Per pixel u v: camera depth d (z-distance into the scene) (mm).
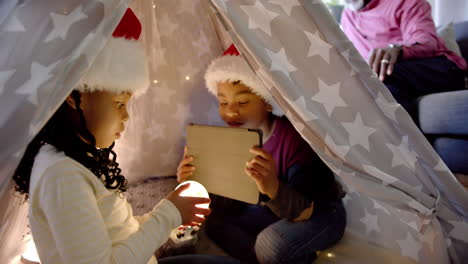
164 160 1383
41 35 490
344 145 722
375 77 704
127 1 537
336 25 671
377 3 1676
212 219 1070
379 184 757
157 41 1192
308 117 691
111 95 589
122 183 641
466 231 816
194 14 1210
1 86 482
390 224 974
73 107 570
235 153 873
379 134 756
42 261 527
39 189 502
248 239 965
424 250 847
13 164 506
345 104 731
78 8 497
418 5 1542
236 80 974
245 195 869
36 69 487
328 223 912
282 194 843
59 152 547
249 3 641
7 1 502
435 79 1420
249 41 641
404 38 1582
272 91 720
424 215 789
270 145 1029
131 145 1285
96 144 608
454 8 2230
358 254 965
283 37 677
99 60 550
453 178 780
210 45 1303
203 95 1369
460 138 1266
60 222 477
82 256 470
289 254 841
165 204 622
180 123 1364
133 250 533
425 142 753
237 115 1004
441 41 1524
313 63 701
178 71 1289
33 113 491
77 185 510
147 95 1263
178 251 938
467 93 1194
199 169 951
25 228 727
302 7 663
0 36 489
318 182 923
